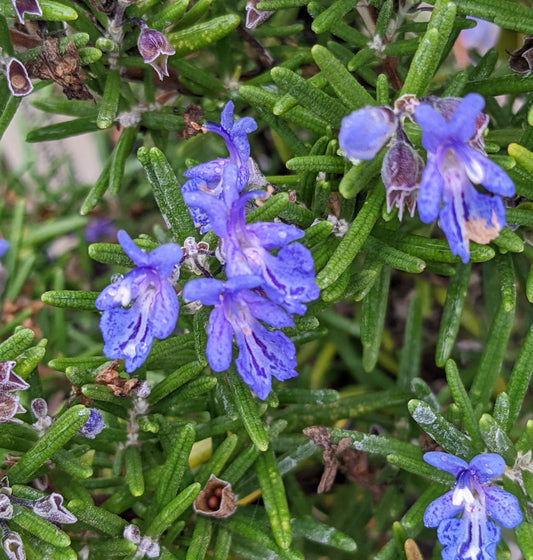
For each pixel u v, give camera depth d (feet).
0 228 0.63
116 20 0.41
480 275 0.56
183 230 0.37
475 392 0.42
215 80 0.47
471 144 0.34
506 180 0.31
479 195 0.32
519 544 0.37
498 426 0.37
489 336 0.43
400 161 0.33
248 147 0.38
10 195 0.66
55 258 0.67
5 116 0.42
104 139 0.70
